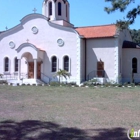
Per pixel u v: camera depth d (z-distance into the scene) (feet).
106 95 59.67
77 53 104.99
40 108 41.65
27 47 108.06
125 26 71.00
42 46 111.86
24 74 113.80
